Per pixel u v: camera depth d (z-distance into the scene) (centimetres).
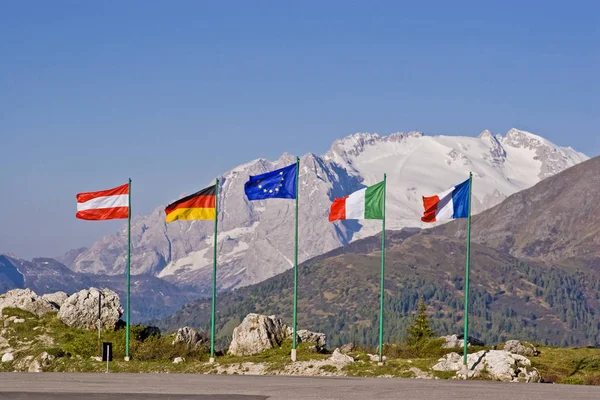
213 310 7425
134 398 5303
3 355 7881
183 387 5822
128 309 7650
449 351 8362
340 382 6109
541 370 7456
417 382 6128
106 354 7056
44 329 8488
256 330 8069
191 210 7388
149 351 7862
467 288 6775
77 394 5478
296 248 7194
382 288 7125
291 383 6047
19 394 5491
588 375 7281
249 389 5700
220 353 8200
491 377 6469
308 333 8519
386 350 8488
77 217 7600
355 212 7156
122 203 7644
